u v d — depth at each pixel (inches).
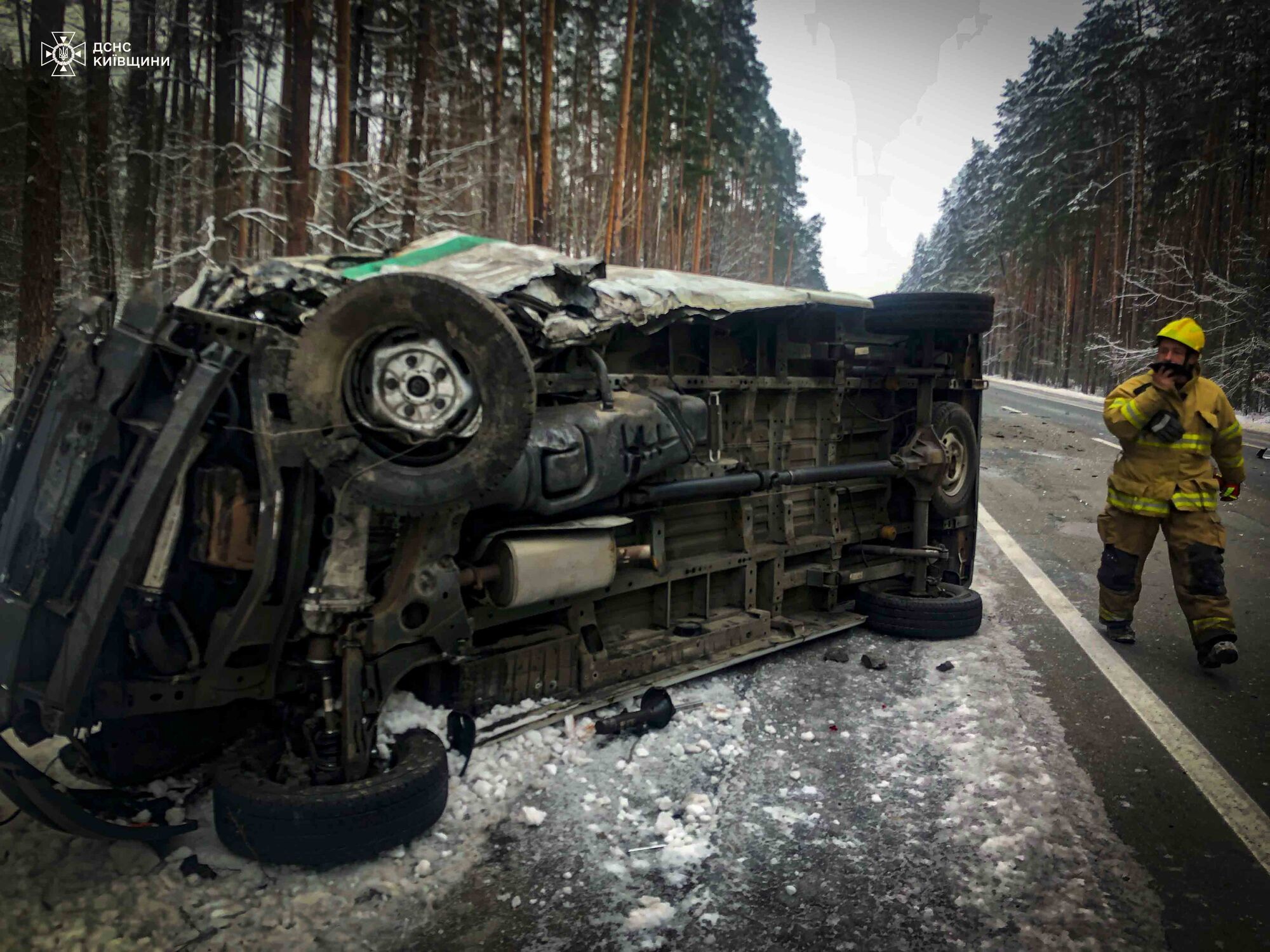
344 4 507.2
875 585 234.7
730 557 191.2
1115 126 1485.0
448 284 103.9
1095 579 270.7
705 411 174.7
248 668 112.0
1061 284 1863.9
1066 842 114.5
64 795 96.4
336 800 101.5
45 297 394.0
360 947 91.4
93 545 101.4
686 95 1169.4
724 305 176.9
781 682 177.8
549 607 151.3
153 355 107.4
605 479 145.5
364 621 112.3
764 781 132.8
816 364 224.1
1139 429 190.1
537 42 836.0
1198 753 141.9
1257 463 518.6
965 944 93.4
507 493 129.3
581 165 1063.6
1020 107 1895.9
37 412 113.5
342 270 151.7
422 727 128.4
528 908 99.3
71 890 98.3
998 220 2050.9
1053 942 93.8
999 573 277.6
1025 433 690.8
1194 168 1187.3
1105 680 178.7
